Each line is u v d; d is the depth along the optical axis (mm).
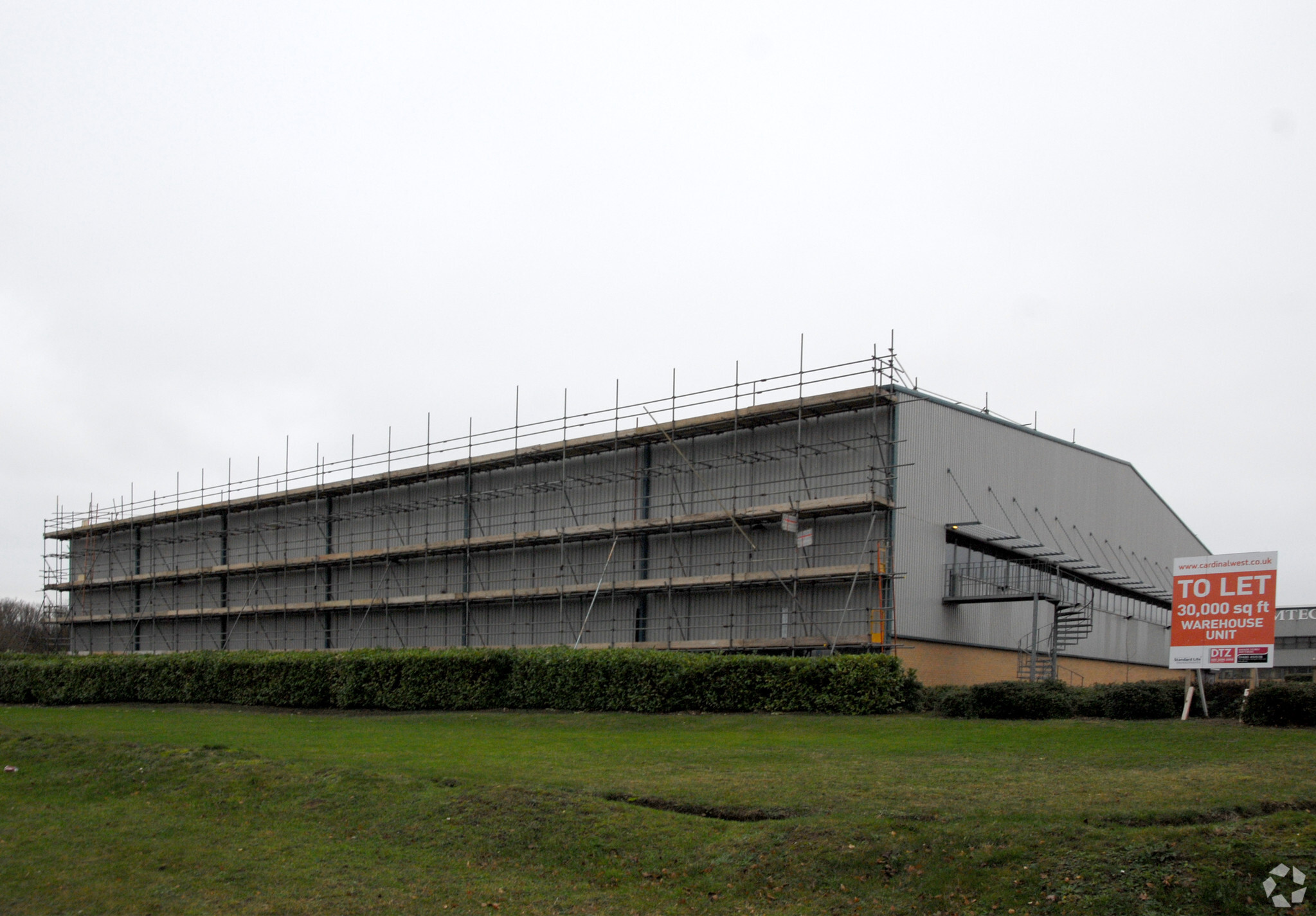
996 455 40188
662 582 37562
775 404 35406
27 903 13727
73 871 14906
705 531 38031
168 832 16766
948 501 36781
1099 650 47562
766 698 28297
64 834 16828
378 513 49969
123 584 64188
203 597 56625
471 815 15734
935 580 35625
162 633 61219
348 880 13984
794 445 36094
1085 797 13969
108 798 19750
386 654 36531
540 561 43156
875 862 12312
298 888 13766
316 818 16922
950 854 12133
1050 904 10883
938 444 36688
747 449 37375
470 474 46219
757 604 36156
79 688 44719
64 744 23750
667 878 13109
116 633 64312
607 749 21797
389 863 14633
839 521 34531
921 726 23609
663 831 14297
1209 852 11148
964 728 22734
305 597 52875
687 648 36844
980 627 37906
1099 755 17812
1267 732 19562
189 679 41688
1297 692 20203
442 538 47125
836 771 17250
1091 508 47406
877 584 33406
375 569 49781
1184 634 22500
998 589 39094
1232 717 22312
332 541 52375
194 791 19234
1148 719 23094
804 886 12219
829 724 24844
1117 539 49625
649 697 29938
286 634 53531
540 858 14164
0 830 17281
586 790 16422
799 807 14609
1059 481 44750
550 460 43312
